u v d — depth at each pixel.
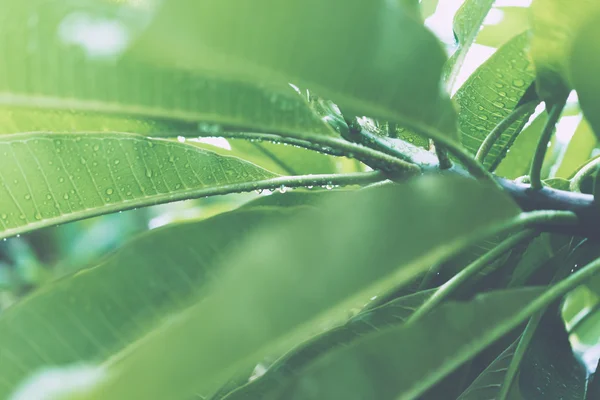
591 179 0.63
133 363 0.40
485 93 0.66
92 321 0.53
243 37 0.48
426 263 0.47
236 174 0.63
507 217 0.47
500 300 0.51
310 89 0.50
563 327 0.62
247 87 0.52
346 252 0.45
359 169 0.78
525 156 0.76
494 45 0.79
